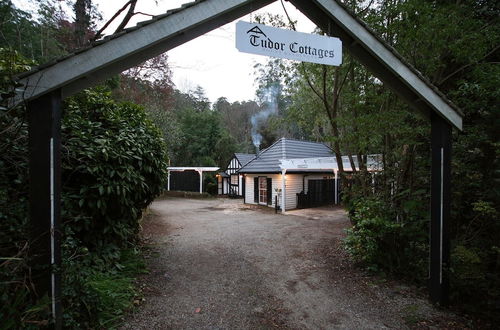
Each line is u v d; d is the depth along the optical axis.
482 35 3.65
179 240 6.26
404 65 2.92
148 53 2.46
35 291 1.99
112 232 4.08
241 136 33.16
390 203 4.48
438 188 3.17
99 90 4.75
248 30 2.56
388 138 4.52
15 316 1.82
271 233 7.09
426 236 3.82
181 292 3.49
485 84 3.50
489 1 4.19
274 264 4.62
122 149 3.92
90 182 3.71
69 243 2.86
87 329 2.41
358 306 3.15
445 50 3.95
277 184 12.83
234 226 8.13
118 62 2.39
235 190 19.22
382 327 2.72
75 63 2.05
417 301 3.25
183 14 2.26
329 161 10.13
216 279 3.95
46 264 2.08
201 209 12.46
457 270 3.12
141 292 3.40
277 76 6.32
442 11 3.72
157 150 5.39
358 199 4.89
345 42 3.05
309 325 2.77
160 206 13.69
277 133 28.23
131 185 4.10
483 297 3.00
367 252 4.15
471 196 3.91
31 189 2.08
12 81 1.93
